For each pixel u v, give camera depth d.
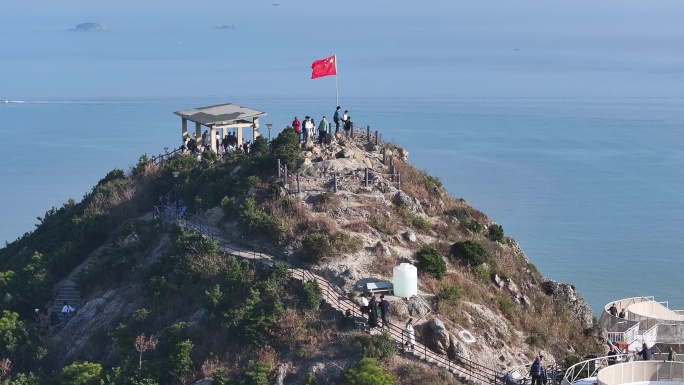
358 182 96.94
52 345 90.25
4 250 126.62
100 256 105.69
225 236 92.75
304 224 89.00
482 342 79.75
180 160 115.75
